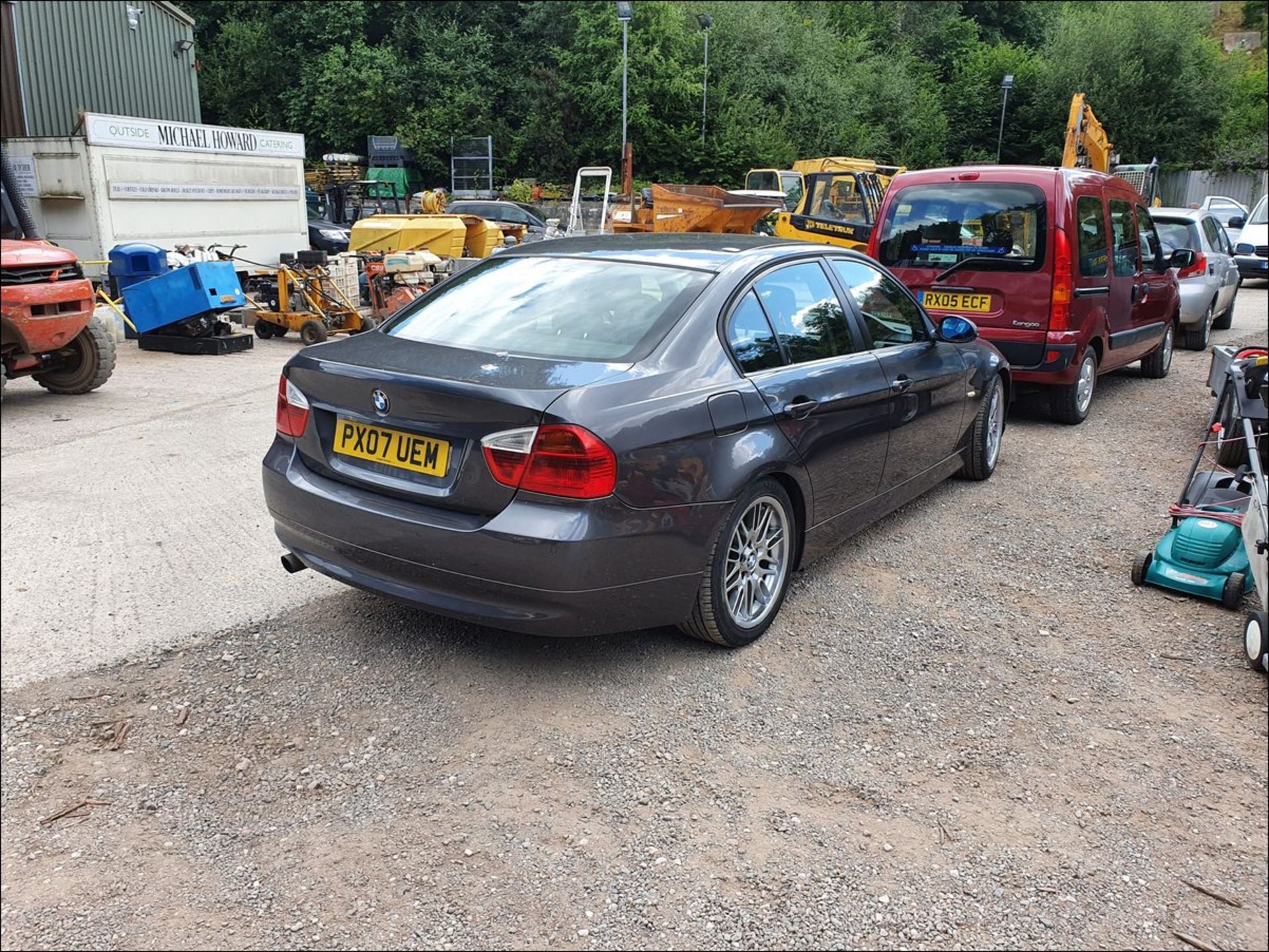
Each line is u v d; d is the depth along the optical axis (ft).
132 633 12.78
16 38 62.23
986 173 24.17
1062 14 166.91
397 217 51.16
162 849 8.70
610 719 10.80
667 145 117.70
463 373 10.79
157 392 29.66
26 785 9.55
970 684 11.77
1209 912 8.09
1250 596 14.25
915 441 16.20
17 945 7.54
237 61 130.00
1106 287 25.43
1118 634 13.17
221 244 53.16
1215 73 142.20
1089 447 23.52
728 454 11.55
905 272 25.16
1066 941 7.73
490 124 124.26
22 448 22.44
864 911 8.00
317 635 12.78
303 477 12.06
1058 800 9.53
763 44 126.31
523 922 7.82
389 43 131.95
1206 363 36.99
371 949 7.54
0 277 25.14
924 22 159.94
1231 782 9.88
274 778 9.72
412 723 10.70
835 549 16.20
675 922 7.84
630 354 11.40
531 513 10.19
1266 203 66.85
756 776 9.82
